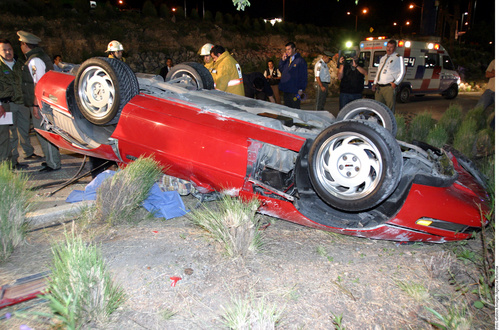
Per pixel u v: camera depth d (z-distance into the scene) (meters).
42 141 5.74
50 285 2.53
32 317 2.48
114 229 3.84
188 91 4.83
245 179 3.75
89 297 2.47
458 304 2.83
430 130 7.98
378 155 3.11
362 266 3.31
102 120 4.34
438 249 3.66
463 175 4.23
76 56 18.14
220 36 23.91
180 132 3.98
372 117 4.95
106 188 3.99
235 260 3.29
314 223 3.65
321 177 3.41
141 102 4.28
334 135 3.29
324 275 3.15
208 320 2.57
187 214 4.23
